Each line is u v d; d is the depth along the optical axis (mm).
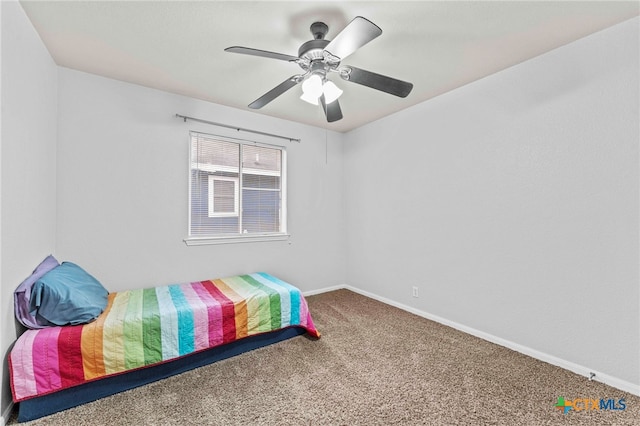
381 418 1572
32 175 1819
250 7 1636
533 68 2172
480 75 2449
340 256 4117
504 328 2377
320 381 1908
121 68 2355
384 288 3523
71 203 2385
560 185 2047
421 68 2326
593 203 1900
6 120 1463
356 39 1483
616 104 1800
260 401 1714
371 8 1641
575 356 1992
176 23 1780
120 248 2607
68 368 1649
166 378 1965
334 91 1909
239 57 2182
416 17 1715
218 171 3199
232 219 3297
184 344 2021
